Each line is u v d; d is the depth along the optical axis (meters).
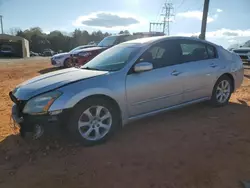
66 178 3.12
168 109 4.76
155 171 3.22
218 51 5.66
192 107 5.75
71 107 3.64
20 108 3.75
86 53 12.38
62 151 3.77
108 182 3.03
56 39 80.38
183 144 3.93
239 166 3.30
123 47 4.89
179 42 5.00
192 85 5.00
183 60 4.95
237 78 5.94
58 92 3.65
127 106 4.19
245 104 6.09
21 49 44.53
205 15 16.41
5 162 3.52
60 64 15.21
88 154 3.67
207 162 3.40
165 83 4.55
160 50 4.71
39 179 3.12
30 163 3.48
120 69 4.23
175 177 3.09
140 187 2.92
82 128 3.84
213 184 2.96
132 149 3.80
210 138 4.14
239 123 4.79
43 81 4.06
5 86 9.56
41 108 3.57
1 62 24.81
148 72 4.40
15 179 3.13
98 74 4.08
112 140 4.11
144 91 4.32
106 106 3.98
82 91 3.72
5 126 4.85
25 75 13.01
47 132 3.62
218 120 4.95
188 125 4.71
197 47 5.29
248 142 3.98
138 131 4.47
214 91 5.53
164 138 4.16
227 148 3.78
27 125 3.67
